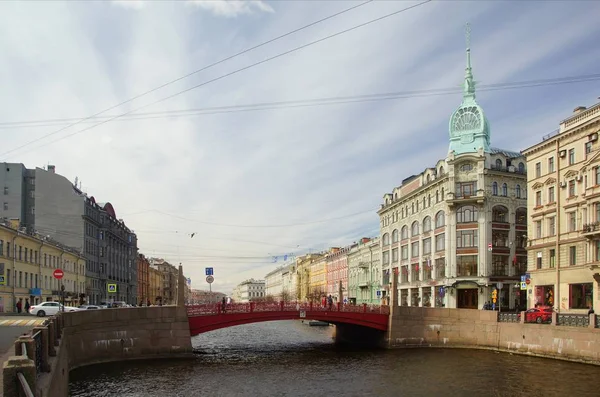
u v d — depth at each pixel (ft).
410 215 263.08
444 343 160.86
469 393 93.45
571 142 158.51
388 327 163.73
